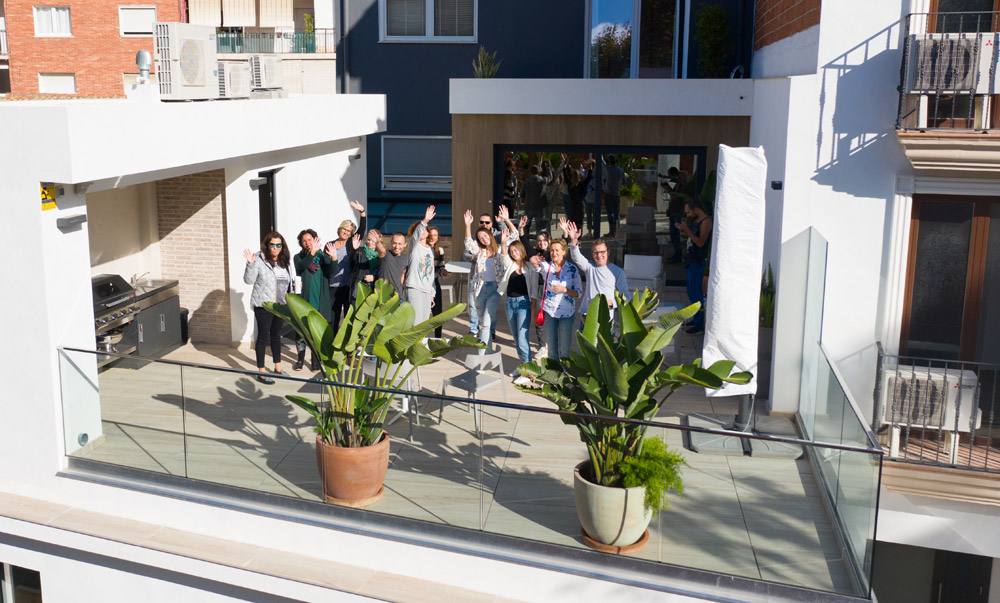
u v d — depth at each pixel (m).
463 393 9.76
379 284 7.60
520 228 11.16
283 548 7.59
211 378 7.63
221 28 29.47
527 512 7.04
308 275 10.36
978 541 8.27
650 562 6.73
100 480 8.00
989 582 10.30
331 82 24.16
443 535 7.21
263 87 12.37
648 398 6.74
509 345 11.93
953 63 7.77
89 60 32.34
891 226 8.55
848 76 8.41
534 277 10.48
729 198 7.95
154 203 11.67
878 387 8.27
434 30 21.77
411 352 7.24
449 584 7.18
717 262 8.08
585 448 6.96
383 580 7.20
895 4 8.17
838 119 8.51
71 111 7.16
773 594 6.52
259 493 7.64
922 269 8.60
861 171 8.55
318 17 25.16
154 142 8.33
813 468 7.05
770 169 10.49
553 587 6.92
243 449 7.65
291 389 7.44
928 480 8.07
